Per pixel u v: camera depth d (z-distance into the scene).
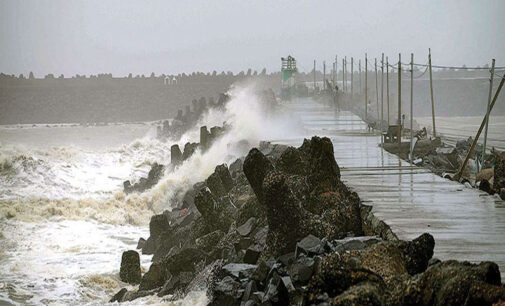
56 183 73.38
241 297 21.17
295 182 28.94
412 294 14.20
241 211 31.31
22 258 38.72
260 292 20.58
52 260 38.19
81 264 36.94
